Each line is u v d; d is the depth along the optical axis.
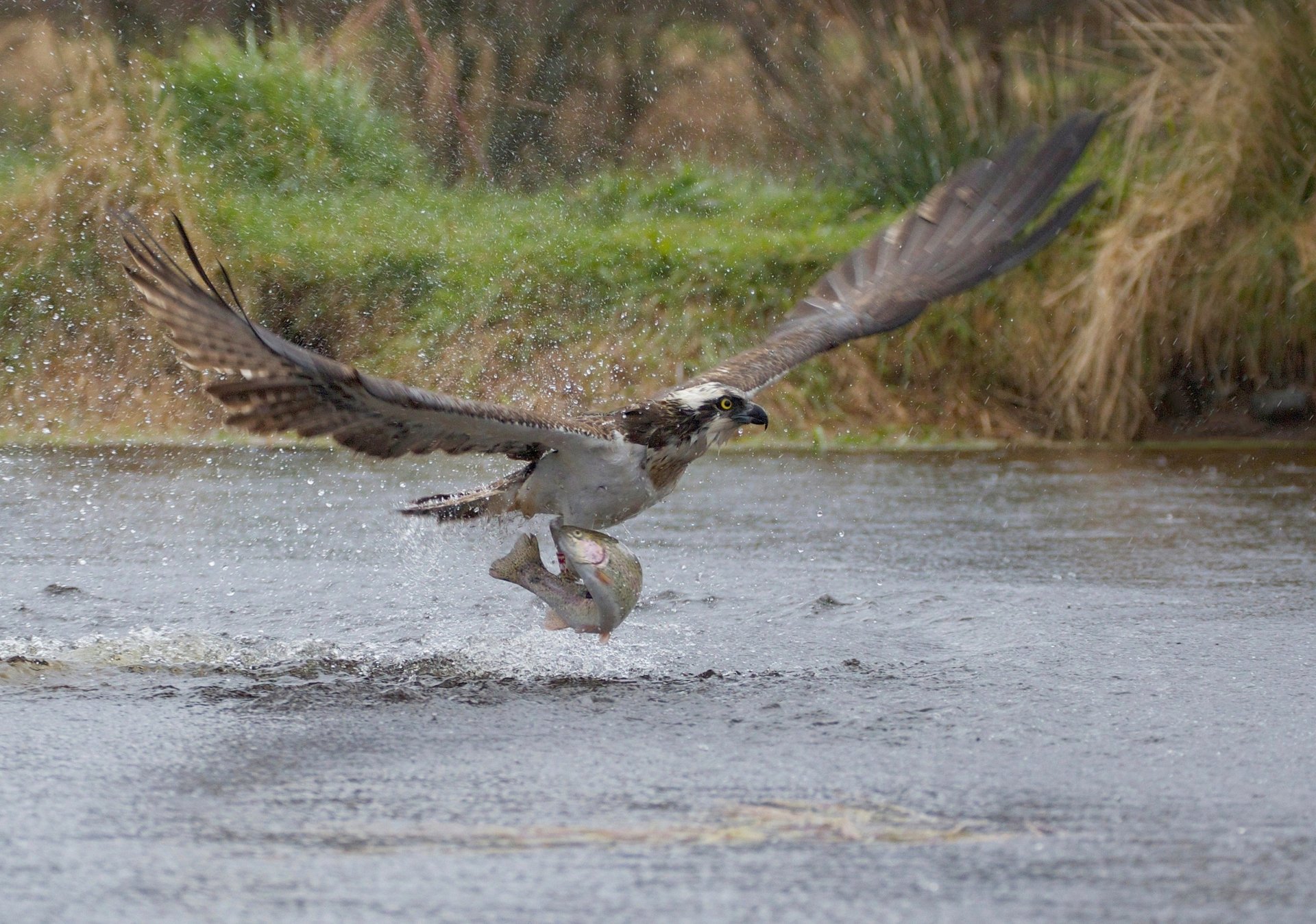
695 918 5.16
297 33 25.20
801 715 7.76
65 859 5.69
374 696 8.16
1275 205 19.00
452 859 5.69
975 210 10.06
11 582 11.01
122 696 8.12
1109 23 21.58
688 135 24.94
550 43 26.17
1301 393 19.16
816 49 23.94
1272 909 5.24
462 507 8.62
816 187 22.81
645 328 19.78
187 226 19.80
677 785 6.59
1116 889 5.41
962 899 5.32
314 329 19.58
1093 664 8.82
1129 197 19.56
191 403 18.80
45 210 19.62
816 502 14.81
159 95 21.36
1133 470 16.84
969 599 10.60
